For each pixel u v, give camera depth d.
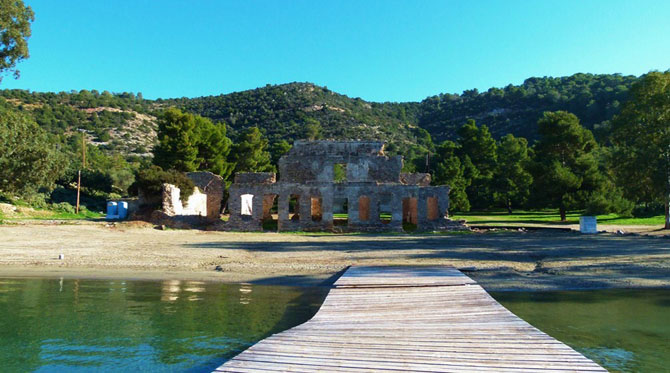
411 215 52.59
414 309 11.30
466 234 40.12
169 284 16.42
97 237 33.38
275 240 33.91
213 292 15.08
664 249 24.59
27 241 29.52
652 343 9.55
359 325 9.82
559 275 17.38
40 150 44.53
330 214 46.00
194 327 10.95
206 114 175.50
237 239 34.75
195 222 47.41
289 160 47.72
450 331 9.25
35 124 47.25
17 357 8.98
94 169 81.88
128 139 146.50
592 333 10.26
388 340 8.66
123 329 10.78
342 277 16.17
